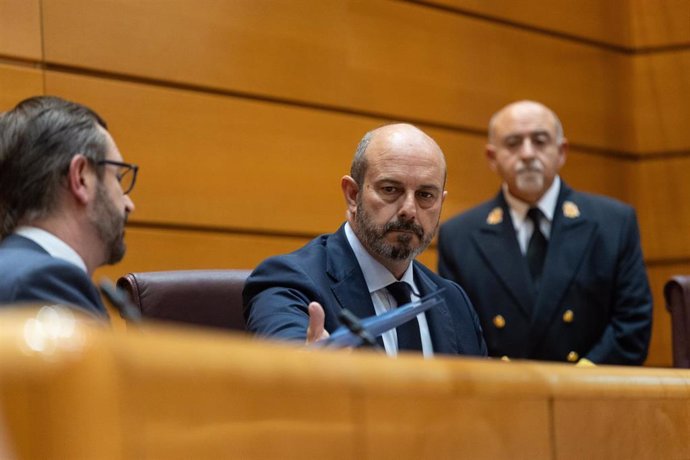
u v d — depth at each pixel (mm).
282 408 1676
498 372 2180
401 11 8344
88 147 3322
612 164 10016
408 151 4297
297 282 4168
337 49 7848
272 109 7410
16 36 6215
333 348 3018
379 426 1855
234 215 7129
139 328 2889
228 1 7211
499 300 6836
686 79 10250
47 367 1353
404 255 4277
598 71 9945
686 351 5570
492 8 9086
